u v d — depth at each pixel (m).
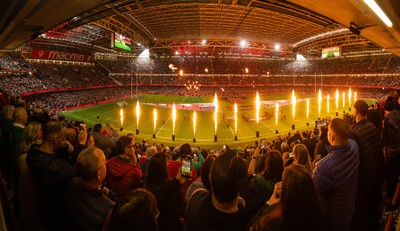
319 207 2.29
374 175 4.12
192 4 38.50
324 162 3.25
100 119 40.41
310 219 2.22
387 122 5.12
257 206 3.96
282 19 47.12
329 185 3.14
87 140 6.57
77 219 3.25
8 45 15.61
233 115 46.31
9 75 47.56
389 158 5.05
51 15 12.57
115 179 4.48
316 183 3.25
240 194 3.99
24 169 4.08
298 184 2.27
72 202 3.31
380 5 5.50
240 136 33.00
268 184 4.23
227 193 2.48
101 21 46.50
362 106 4.31
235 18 47.88
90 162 3.24
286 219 2.26
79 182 3.38
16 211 4.59
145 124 38.28
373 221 4.12
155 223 2.27
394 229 3.12
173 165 5.90
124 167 4.55
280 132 34.81
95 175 3.29
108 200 3.51
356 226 4.11
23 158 4.16
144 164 6.18
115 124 37.62
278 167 4.29
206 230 2.60
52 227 3.72
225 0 36.91
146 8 40.31
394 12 6.47
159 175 4.14
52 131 3.83
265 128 37.16
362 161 4.06
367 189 4.12
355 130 4.24
